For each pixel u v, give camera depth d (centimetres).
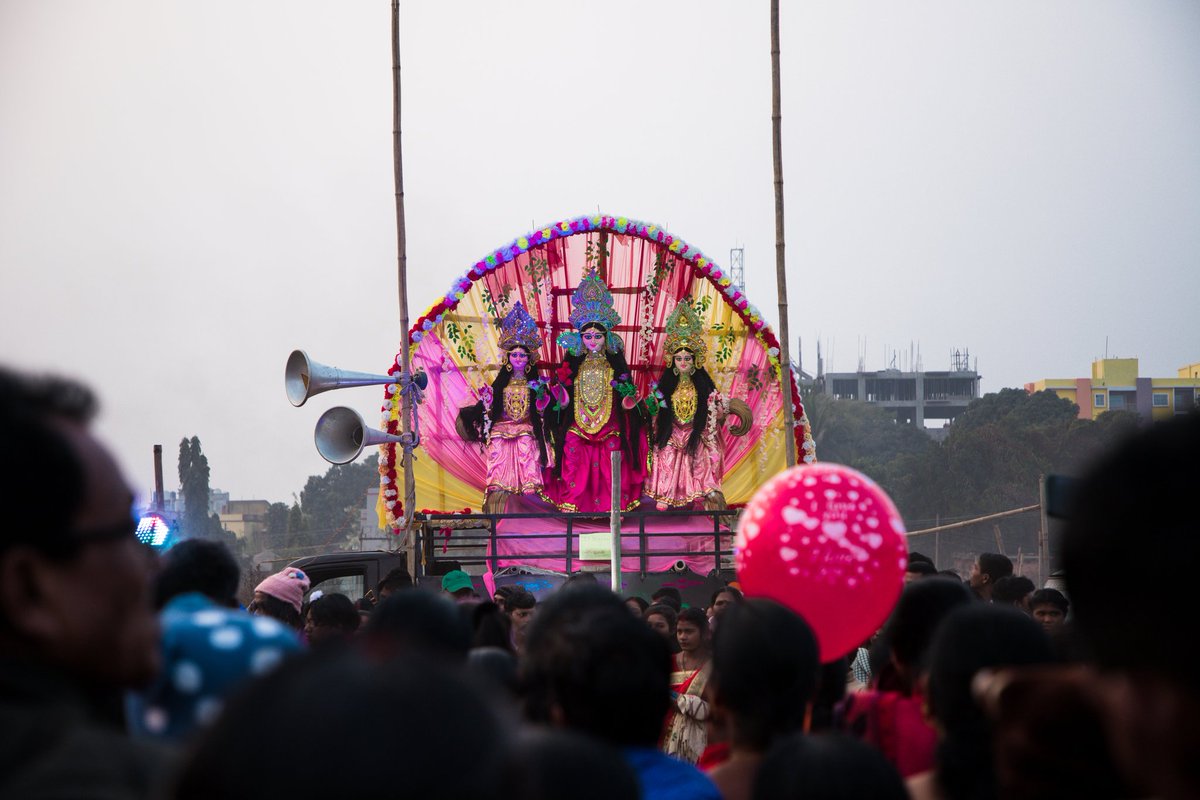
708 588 1527
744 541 511
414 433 1409
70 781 171
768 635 386
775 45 1412
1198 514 123
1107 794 199
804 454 1642
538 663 360
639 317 1669
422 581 1465
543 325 1641
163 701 259
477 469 1614
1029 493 4662
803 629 392
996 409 5978
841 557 486
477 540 1606
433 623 425
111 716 218
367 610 1166
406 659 132
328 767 120
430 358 1597
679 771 346
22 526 187
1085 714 198
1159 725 125
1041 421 5731
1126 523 127
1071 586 135
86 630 195
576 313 1634
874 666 499
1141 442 131
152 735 259
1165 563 123
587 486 1638
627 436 1650
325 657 131
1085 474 136
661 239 1630
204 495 5809
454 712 126
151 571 223
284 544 7525
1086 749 198
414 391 1420
